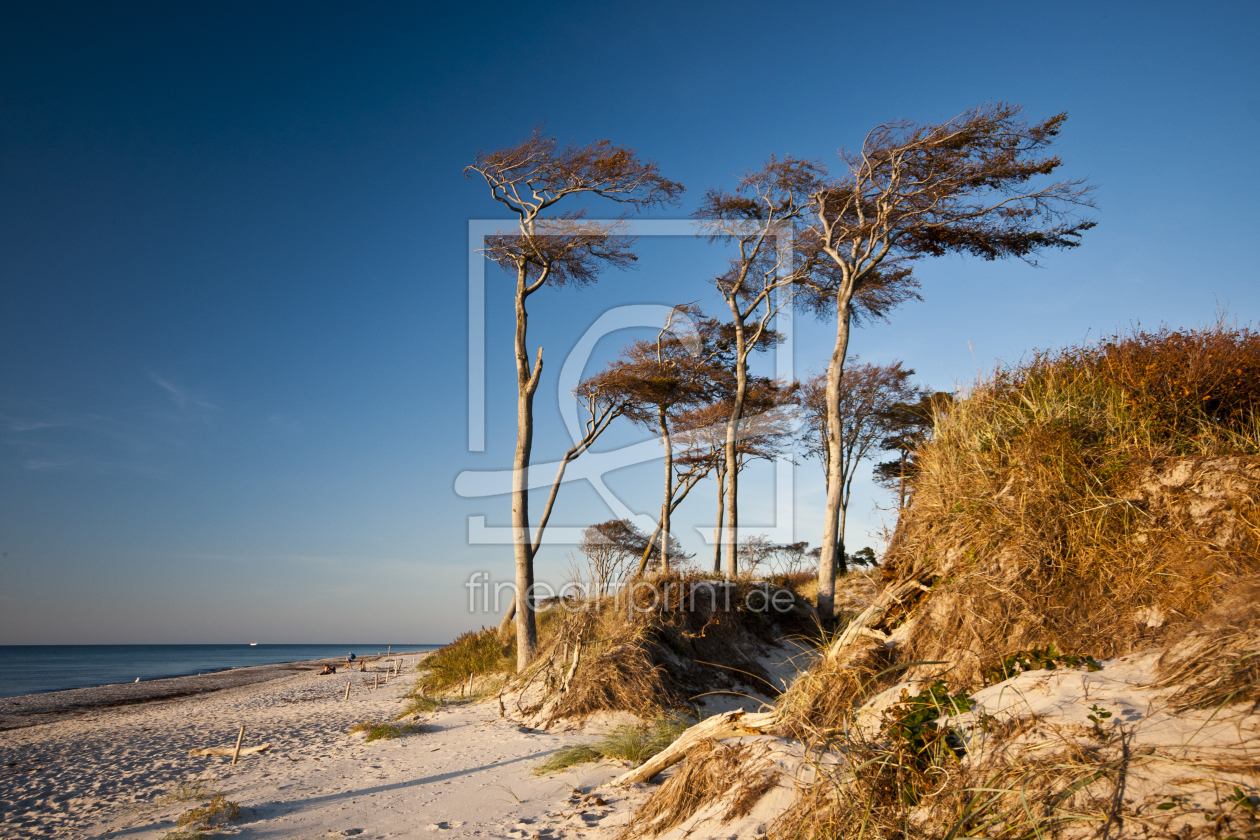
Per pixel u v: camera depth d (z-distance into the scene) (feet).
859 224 55.77
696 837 13.47
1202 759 8.04
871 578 21.04
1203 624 10.43
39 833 24.44
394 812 22.45
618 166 59.26
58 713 76.33
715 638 43.68
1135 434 16.30
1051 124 47.70
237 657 387.14
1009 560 15.29
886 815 10.69
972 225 52.49
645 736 29.45
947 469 18.66
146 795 29.43
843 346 55.11
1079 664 12.04
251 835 20.56
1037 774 9.21
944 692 12.64
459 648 67.77
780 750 14.52
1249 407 17.25
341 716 53.26
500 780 25.91
